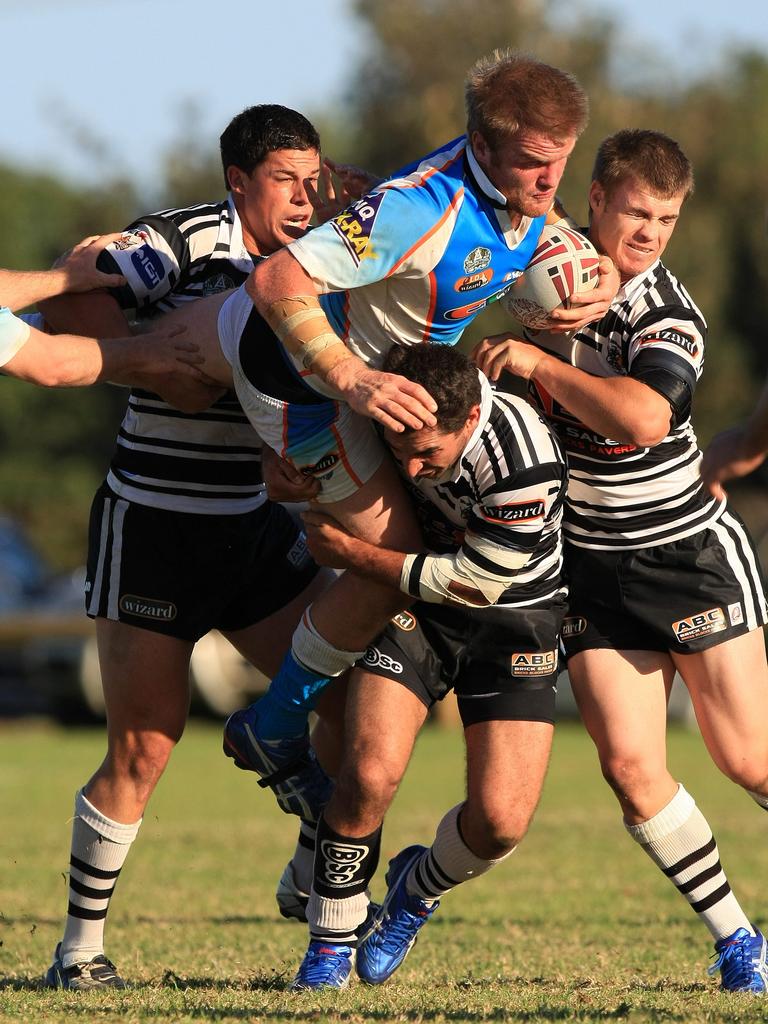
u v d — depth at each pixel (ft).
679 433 58.34
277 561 62.85
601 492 57.93
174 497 59.88
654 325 55.67
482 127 50.21
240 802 138.21
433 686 56.54
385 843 104.88
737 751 58.29
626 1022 47.96
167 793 145.38
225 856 104.42
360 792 54.75
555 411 57.88
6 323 54.24
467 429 52.29
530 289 53.98
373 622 55.42
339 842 55.62
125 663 59.47
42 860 99.81
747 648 58.59
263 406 53.98
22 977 61.62
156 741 59.72
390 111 311.88
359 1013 49.52
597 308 54.54
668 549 57.98
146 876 95.30
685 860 58.23
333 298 52.49
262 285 50.72
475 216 50.98
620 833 116.26
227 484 60.54
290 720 58.39
